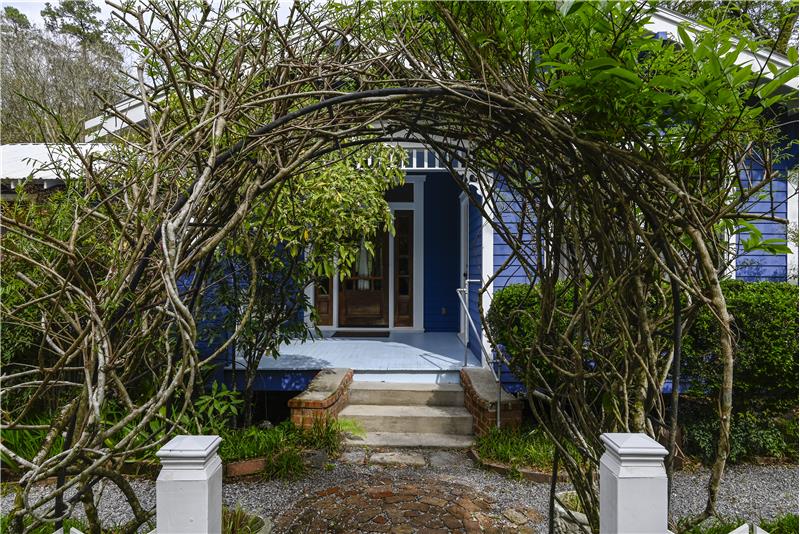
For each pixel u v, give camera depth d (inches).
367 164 207.0
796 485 168.4
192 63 86.5
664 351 111.8
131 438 68.4
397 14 88.4
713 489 78.0
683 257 89.7
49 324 76.4
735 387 187.6
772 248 88.7
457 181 101.0
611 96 71.9
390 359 266.7
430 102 87.7
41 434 157.0
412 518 134.3
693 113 73.5
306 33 93.6
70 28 657.0
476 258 275.4
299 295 204.8
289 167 86.4
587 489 91.8
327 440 185.6
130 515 139.1
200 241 88.4
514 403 188.5
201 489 67.2
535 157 88.7
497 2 72.3
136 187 84.5
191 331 70.1
